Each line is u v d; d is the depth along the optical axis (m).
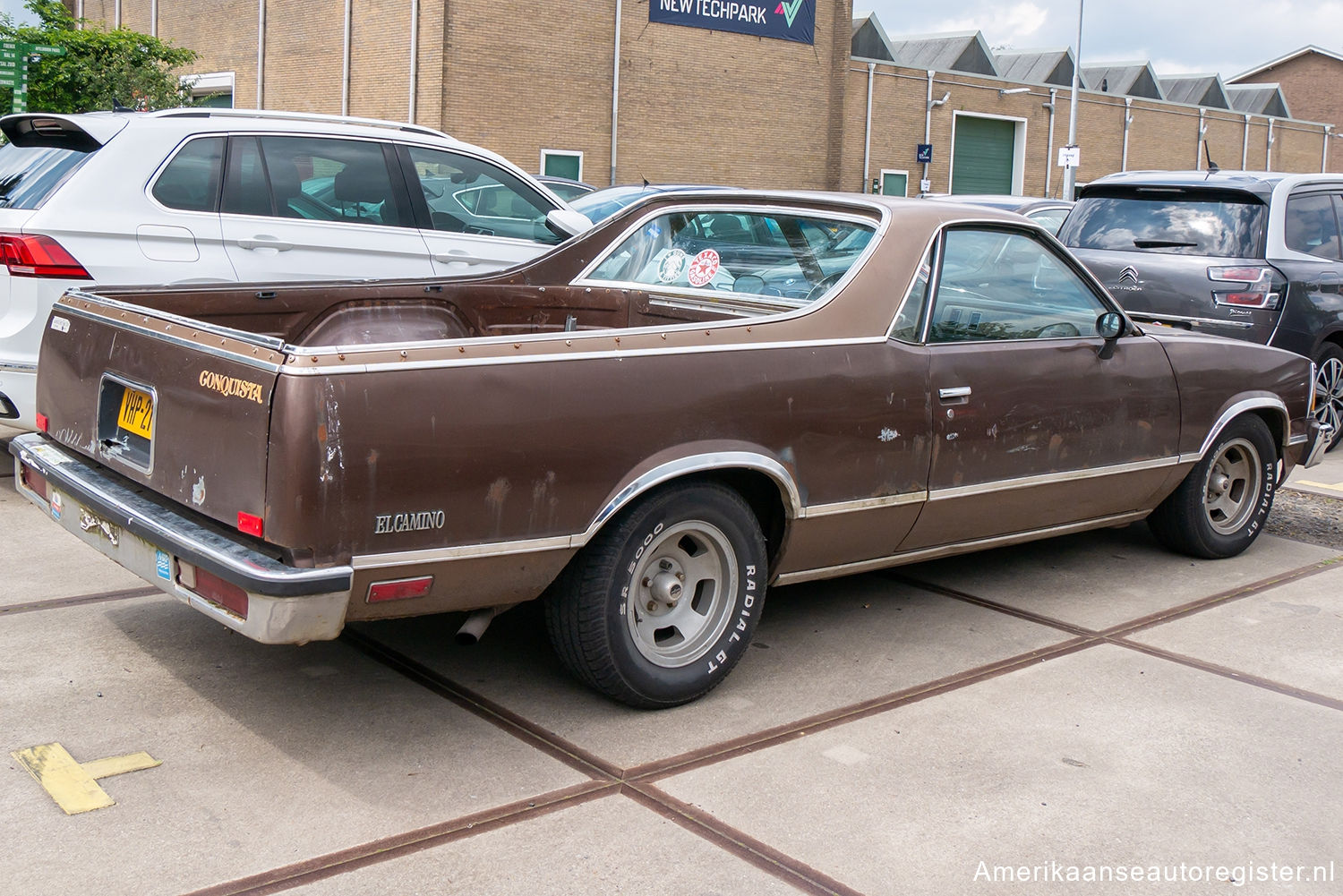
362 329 4.48
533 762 3.24
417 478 2.94
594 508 3.24
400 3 24.44
